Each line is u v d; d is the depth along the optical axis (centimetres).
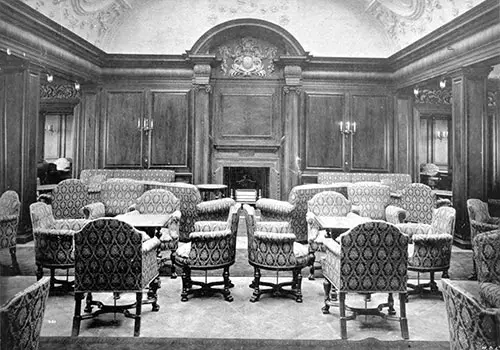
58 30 656
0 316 166
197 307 370
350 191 648
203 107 853
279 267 380
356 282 308
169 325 329
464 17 585
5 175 600
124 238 303
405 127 886
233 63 878
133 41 881
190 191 573
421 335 313
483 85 627
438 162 1056
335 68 881
